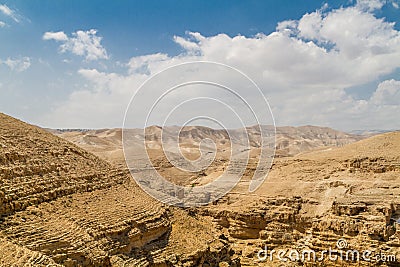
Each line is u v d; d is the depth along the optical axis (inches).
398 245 2055.9
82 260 1250.6
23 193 1365.7
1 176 1359.5
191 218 2071.9
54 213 1387.8
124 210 1653.5
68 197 1547.7
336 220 2317.9
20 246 1139.3
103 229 1437.0
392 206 2368.4
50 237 1240.8
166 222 1772.9
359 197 2571.4
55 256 1180.5
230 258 1900.8
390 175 3198.8
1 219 1218.0
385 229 2114.9
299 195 3021.7
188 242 1734.7
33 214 1318.9
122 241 1460.4
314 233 2395.4
